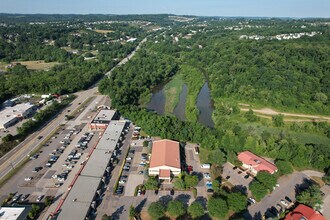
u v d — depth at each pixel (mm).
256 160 144750
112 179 136500
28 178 135750
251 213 114375
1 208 113312
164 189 129125
